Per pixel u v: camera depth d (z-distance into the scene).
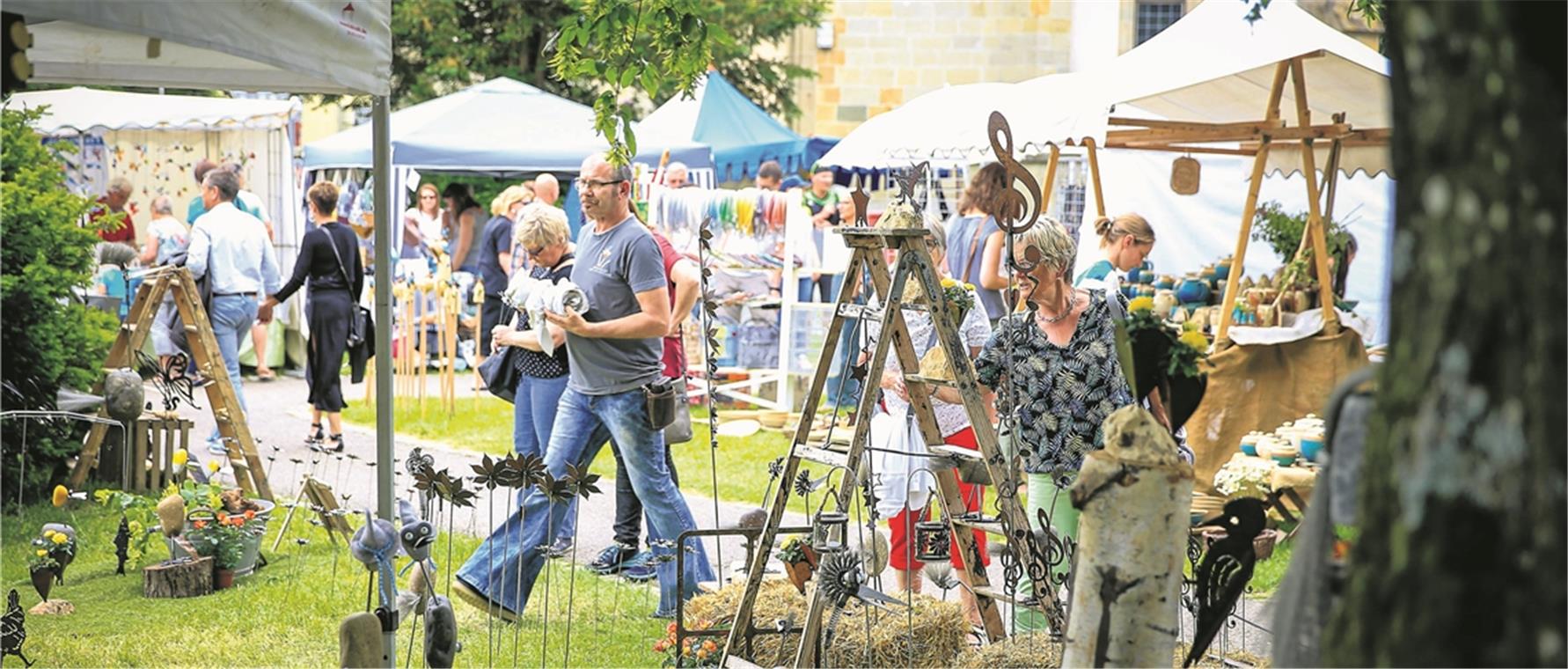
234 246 10.13
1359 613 1.62
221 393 8.10
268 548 7.14
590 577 6.45
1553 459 1.50
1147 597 2.68
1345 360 7.72
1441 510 1.53
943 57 19.33
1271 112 7.85
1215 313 8.42
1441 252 1.51
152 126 14.18
